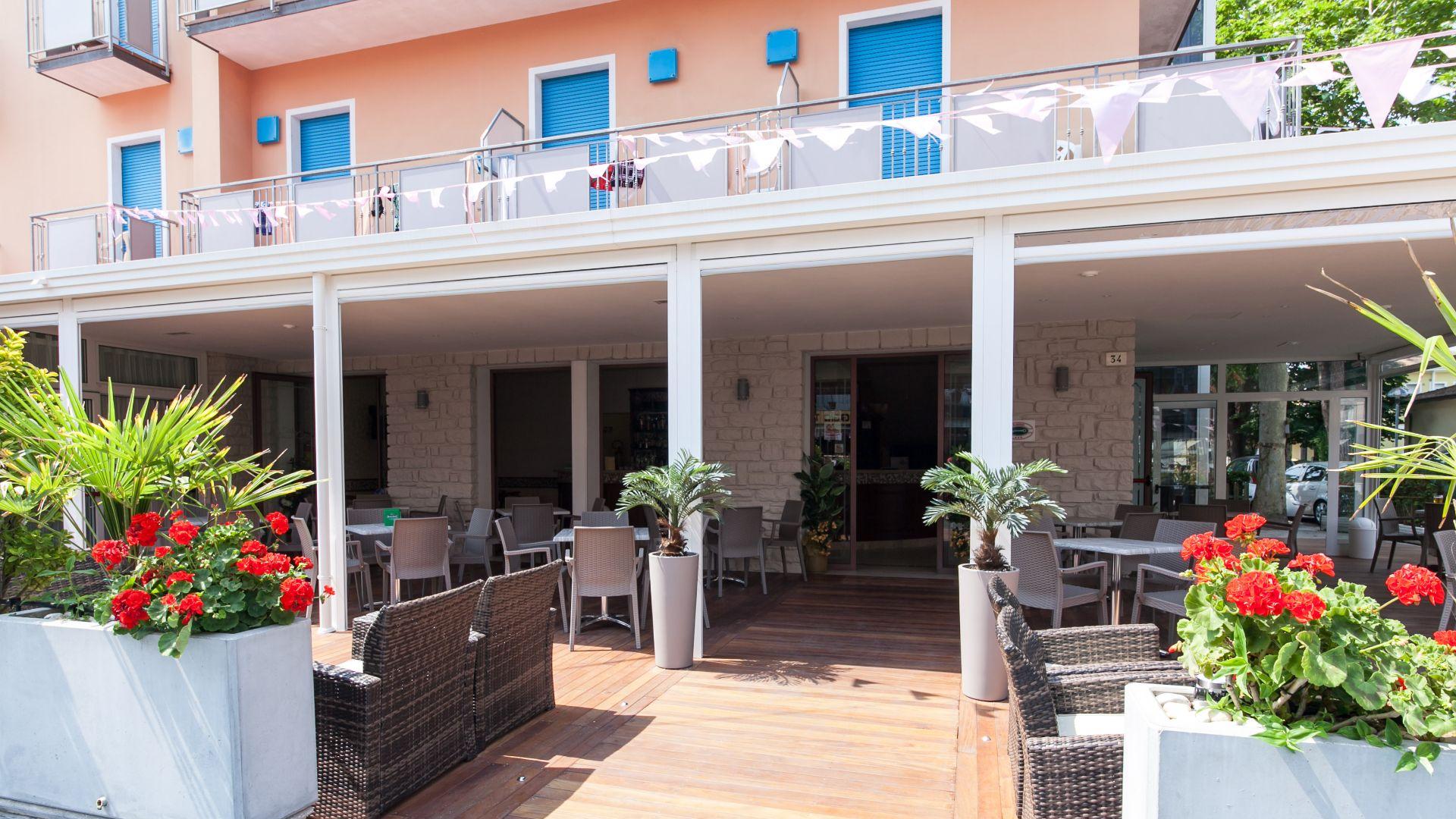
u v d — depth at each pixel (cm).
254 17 788
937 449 782
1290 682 181
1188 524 518
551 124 784
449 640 320
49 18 891
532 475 1249
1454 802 160
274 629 263
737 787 308
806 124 506
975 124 468
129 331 756
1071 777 225
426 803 296
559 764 331
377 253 529
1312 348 876
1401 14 1169
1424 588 182
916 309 638
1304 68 365
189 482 328
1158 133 439
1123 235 443
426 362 951
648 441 1172
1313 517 1019
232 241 686
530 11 769
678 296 479
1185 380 1062
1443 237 357
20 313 651
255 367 994
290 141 866
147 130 942
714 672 455
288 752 265
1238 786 169
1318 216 397
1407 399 893
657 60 727
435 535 569
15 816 278
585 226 482
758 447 798
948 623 568
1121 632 302
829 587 702
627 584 509
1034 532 448
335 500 550
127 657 260
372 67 839
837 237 448
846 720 377
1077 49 621
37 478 308
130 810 262
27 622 275
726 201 452
